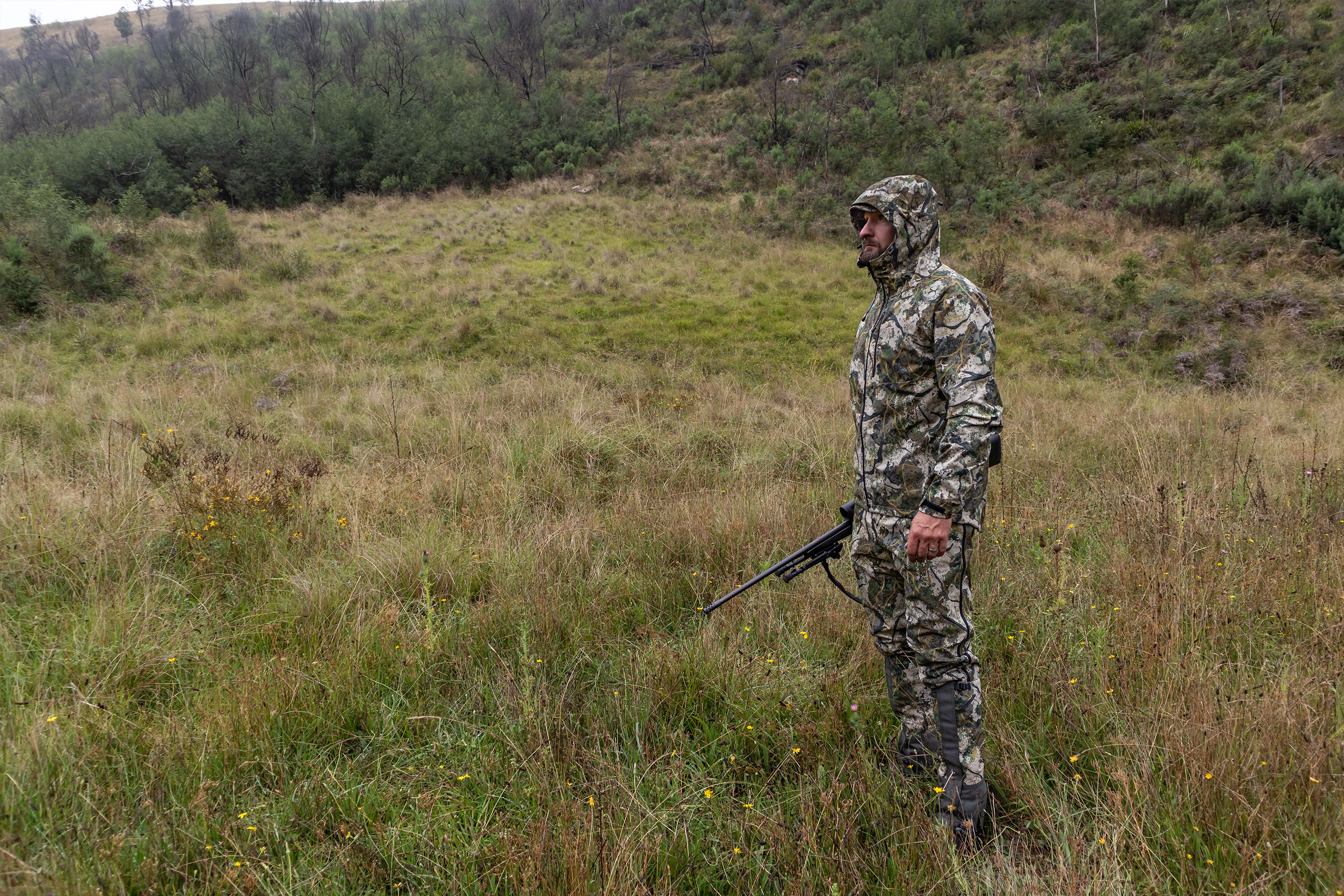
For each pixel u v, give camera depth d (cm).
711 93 3403
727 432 696
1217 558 312
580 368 1109
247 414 762
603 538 393
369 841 185
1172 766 193
